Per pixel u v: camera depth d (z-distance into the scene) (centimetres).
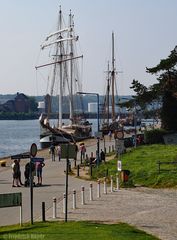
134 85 9962
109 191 4528
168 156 6606
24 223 3009
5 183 5253
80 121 16800
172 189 4659
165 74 9788
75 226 2805
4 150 14188
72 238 2412
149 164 5812
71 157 2977
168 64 9606
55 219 3148
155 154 7025
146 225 2969
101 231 2628
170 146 8331
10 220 3178
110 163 6397
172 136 9462
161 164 5616
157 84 9794
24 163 7462
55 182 5319
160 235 2669
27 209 3603
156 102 10425
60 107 15238
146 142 9438
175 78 9769
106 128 15600
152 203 3834
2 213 3456
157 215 3316
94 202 3878
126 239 2434
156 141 9419
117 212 3419
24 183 5109
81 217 3216
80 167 6738
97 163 6406
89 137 14538
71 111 15988
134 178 5112
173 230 2816
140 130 13575
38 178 5041
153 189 4666
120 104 10531
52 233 2559
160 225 2970
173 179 4884
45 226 2828
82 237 2439
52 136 12688
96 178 5562
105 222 3030
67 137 12850
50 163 7581
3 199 2838
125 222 3053
